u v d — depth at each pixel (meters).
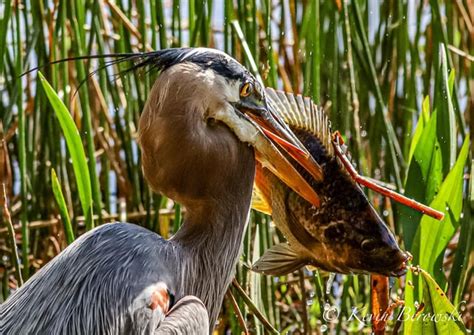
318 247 8.06
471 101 13.99
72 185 12.92
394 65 13.58
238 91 7.81
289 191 8.08
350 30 12.11
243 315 10.62
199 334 7.39
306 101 8.03
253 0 11.10
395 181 11.52
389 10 13.37
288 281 12.48
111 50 13.59
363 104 13.31
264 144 7.91
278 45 14.95
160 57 7.88
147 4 14.12
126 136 12.59
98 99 13.25
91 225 9.46
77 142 9.12
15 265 10.18
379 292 8.48
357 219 7.88
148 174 7.88
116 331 7.24
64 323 7.34
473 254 11.15
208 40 11.34
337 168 7.89
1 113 13.18
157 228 12.12
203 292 8.07
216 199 7.93
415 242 9.30
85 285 7.45
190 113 7.64
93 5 11.49
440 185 9.33
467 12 14.09
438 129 9.70
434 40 12.22
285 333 11.97
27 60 11.50
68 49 12.74
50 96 8.84
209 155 7.73
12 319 7.52
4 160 11.50
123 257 7.54
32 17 11.59
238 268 10.53
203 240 8.00
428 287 8.57
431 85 14.38
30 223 12.52
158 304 7.29
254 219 11.05
